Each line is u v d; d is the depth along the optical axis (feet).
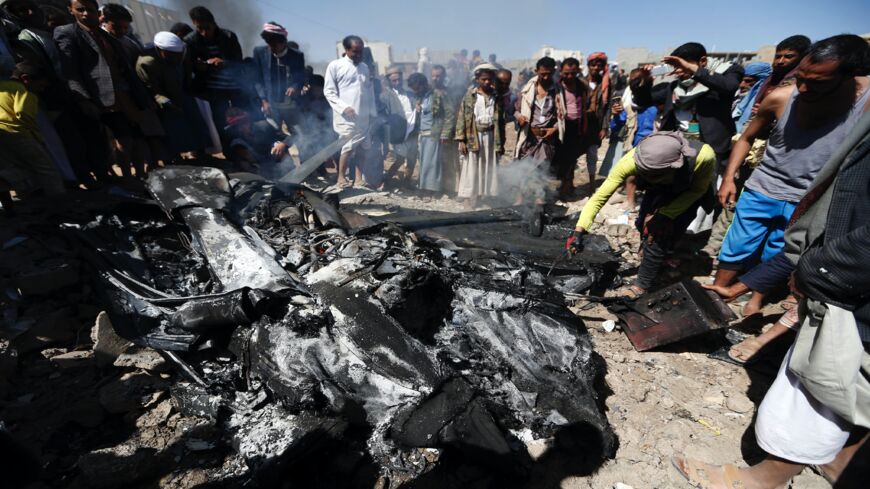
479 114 16.94
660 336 8.83
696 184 8.89
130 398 6.79
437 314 7.95
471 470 6.10
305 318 6.63
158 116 16.22
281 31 18.30
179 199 9.79
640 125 17.81
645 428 7.13
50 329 8.13
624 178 9.18
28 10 13.24
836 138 7.84
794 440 5.18
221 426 6.30
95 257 8.73
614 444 6.55
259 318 6.88
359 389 6.25
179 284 8.70
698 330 8.44
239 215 10.39
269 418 6.09
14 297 8.55
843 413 4.64
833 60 6.74
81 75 13.12
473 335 7.68
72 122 13.52
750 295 11.07
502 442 5.81
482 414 6.08
